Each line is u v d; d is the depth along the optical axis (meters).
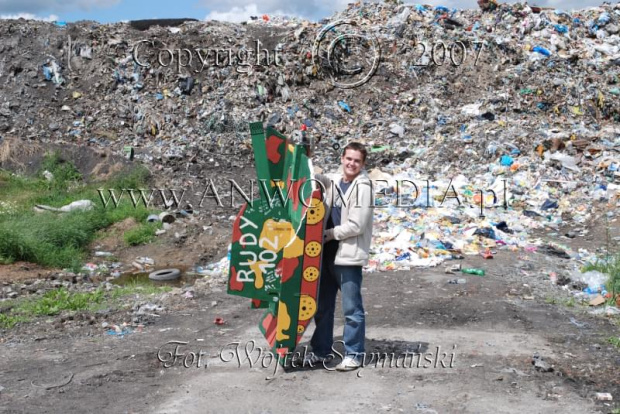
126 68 20.73
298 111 19.39
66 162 17.05
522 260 9.71
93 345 6.33
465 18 22.95
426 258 9.67
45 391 5.07
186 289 8.80
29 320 7.42
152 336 6.59
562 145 15.93
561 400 4.62
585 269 9.08
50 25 22.11
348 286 5.13
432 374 5.14
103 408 4.71
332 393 4.82
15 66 20.69
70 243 12.60
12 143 17.56
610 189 13.66
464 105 19.67
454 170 15.59
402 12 22.84
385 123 18.97
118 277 11.22
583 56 21.23
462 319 6.78
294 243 5.06
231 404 4.68
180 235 13.02
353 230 4.98
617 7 23.52
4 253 11.57
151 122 19.12
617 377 5.06
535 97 19.48
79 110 19.86
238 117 18.89
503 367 5.27
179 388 5.04
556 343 5.93
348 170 5.07
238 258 5.19
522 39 21.72
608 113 19.23
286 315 5.12
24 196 15.42
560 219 12.56
